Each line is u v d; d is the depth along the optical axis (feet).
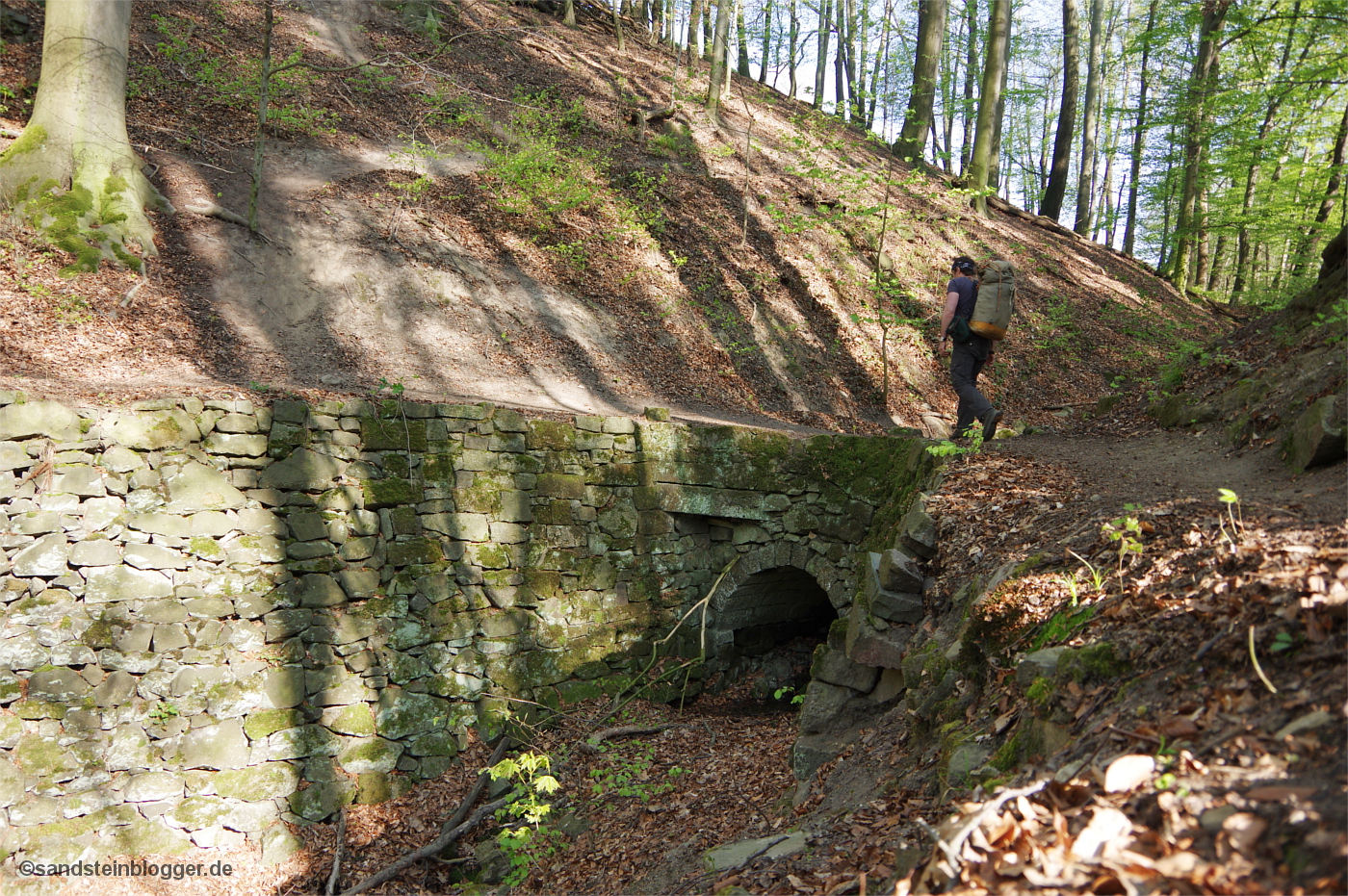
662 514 30.96
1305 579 9.15
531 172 45.44
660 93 62.28
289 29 53.06
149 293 30.78
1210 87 52.90
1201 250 70.64
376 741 24.89
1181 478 18.45
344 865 22.94
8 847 19.90
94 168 32.09
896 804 12.79
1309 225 54.65
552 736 27.30
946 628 17.04
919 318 41.70
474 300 37.76
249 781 22.79
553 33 68.13
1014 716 11.94
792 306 44.19
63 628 20.89
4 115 35.42
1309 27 49.62
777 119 64.75
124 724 21.47
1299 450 16.47
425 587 26.22
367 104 49.37
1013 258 53.67
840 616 29.30
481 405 27.58
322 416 24.75
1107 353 46.88
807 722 19.56
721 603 31.81
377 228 38.99
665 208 48.67
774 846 13.21
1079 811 7.98
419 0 60.44
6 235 29.53
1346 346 19.43
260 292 33.53
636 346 39.32
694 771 23.22
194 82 43.96
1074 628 12.24
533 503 28.50
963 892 7.55
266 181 39.70
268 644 23.49
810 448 30.32
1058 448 24.25
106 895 20.49
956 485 21.56
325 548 24.54
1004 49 57.41
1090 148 85.10
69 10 32.40
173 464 22.44
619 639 30.01
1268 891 5.97
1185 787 7.45
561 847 21.21
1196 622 10.12
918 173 45.57
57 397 21.76
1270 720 7.89
